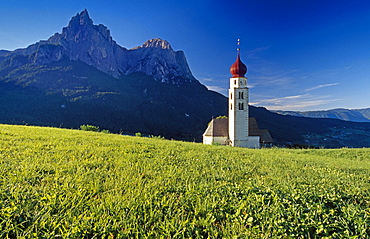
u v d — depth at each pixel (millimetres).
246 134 33688
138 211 3979
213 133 35094
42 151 7824
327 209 4391
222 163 8625
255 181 6297
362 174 8789
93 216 3715
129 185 5145
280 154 14391
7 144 8367
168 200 4473
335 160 13703
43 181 5016
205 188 5230
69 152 8156
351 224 3971
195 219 3879
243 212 4191
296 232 3680
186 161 8477
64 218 3586
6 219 3393
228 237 3477
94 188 4789
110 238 3312
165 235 3441
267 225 3863
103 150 8961
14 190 4352
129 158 7992
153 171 6520
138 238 3383
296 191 5184
